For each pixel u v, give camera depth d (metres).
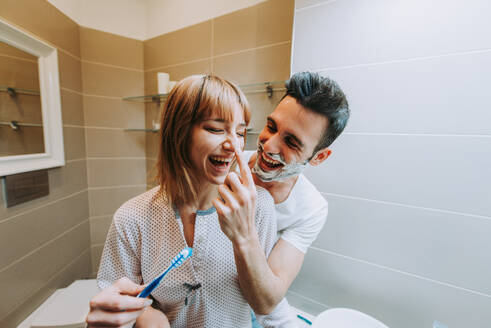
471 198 0.60
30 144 0.95
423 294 0.68
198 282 0.42
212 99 0.35
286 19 0.90
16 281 0.92
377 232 0.72
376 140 0.68
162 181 0.42
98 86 1.25
